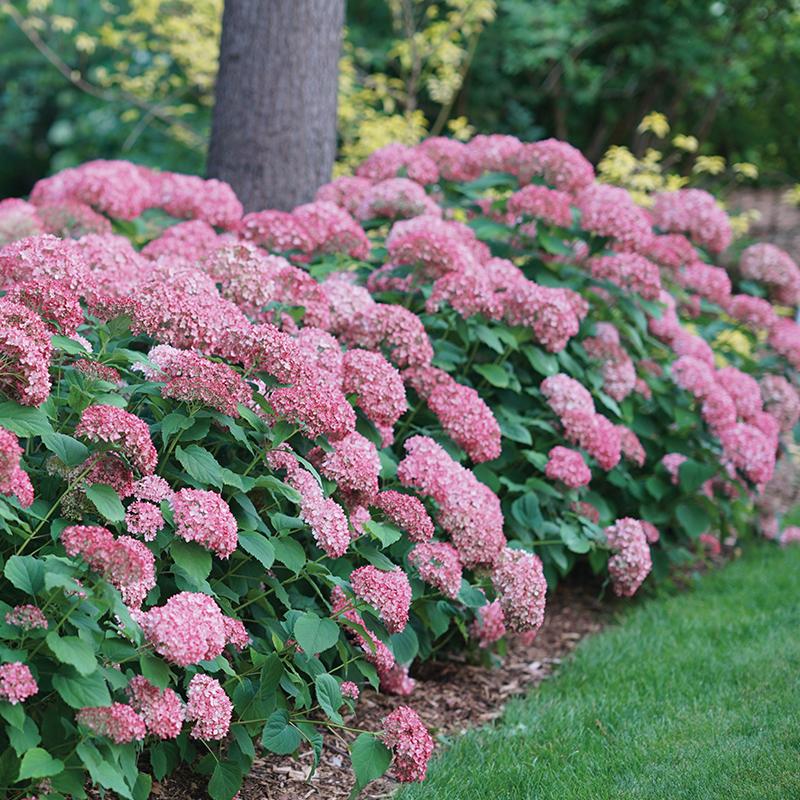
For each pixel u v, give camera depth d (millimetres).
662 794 2881
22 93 13820
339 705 2896
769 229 11820
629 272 4652
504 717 3586
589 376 4609
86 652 2293
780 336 5633
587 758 3170
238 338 3049
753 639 4230
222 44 5887
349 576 3225
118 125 11508
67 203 4574
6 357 2539
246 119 5770
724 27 11289
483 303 4117
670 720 3434
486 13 9203
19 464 2572
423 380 3832
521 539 4172
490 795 2955
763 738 3215
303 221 4586
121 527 2688
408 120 8695
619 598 5008
